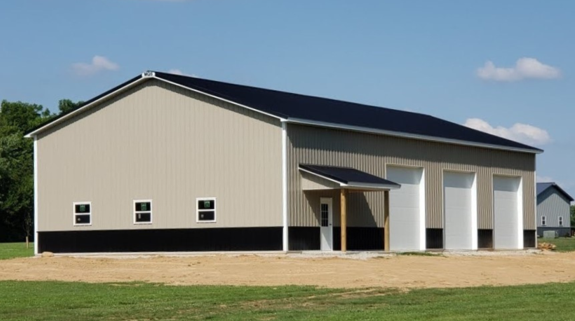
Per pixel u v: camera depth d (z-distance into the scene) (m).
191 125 43.31
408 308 23.22
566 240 90.69
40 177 47.59
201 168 42.91
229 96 42.69
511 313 21.64
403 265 36.62
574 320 20.28
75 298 27.34
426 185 48.94
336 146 43.53
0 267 39.44
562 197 113.38
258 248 41.12
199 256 41.59
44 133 47.66
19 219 99.25
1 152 103.00
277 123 40.88
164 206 43.91
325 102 50.22
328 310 23.25
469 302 24.44
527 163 56.94
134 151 44.94
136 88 45.00
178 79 44.19
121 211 45.12
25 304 25.86
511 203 55.66
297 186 41.19
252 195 41.44
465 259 41.53
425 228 48.66
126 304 25.58
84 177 46.34
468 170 52.03
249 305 24.81
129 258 42.47
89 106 46.16
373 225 45.44
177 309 24.14
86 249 46.03
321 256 39.78
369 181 42.12
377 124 47.03
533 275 34.91
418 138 48.19
